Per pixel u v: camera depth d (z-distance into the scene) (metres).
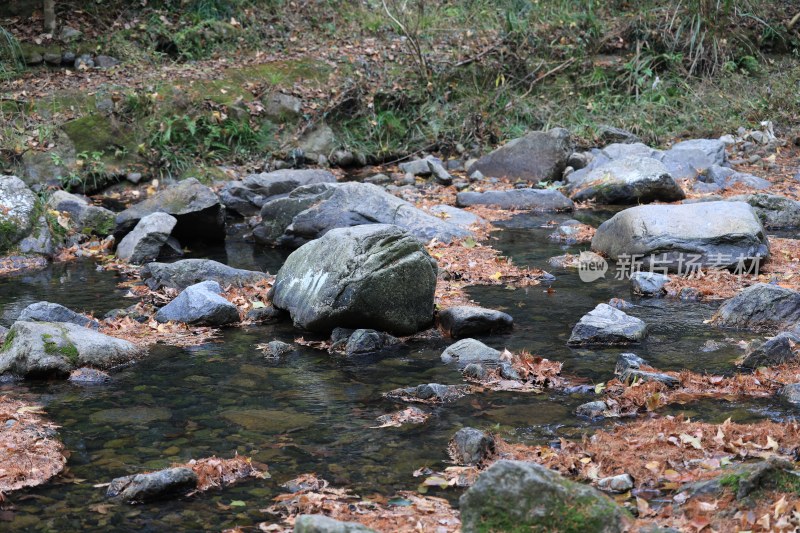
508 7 17.12
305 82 14.73
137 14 15.27
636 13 17.12
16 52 13.83
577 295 7.57
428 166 13.36
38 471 4.33
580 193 11.84
